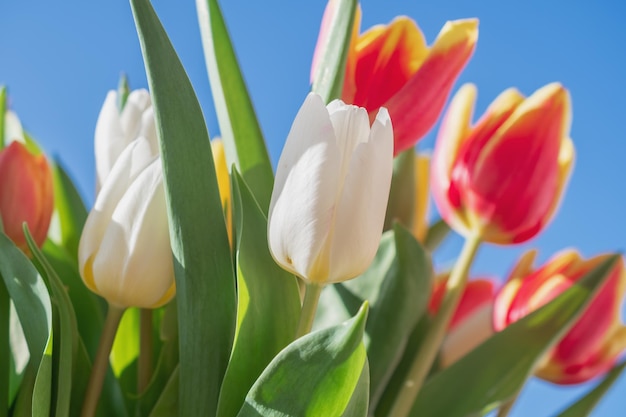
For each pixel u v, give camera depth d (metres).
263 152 0.57
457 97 0.62
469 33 0.56
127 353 0.61
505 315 0.64
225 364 0.53
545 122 0.59
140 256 0.54
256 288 0.53
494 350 0.61
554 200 0.61
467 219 0.61
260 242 0.53
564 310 0.60
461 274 0.60
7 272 0.53
